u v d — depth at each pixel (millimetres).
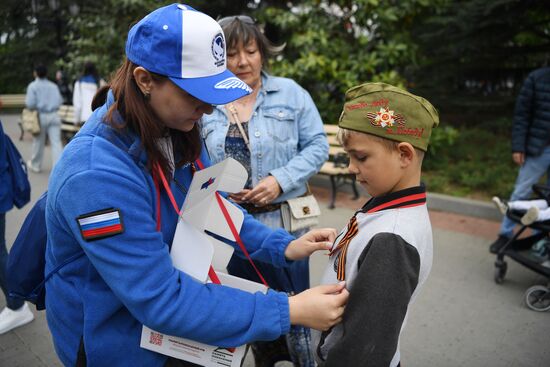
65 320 1254
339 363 1143
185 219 1248
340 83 6465
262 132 2143
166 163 1241
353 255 1259
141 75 1124
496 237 4668
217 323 1152
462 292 3531
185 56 1095
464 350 2828
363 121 1194
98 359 1208
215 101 1099
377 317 1099
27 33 17141
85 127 1209
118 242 1091
